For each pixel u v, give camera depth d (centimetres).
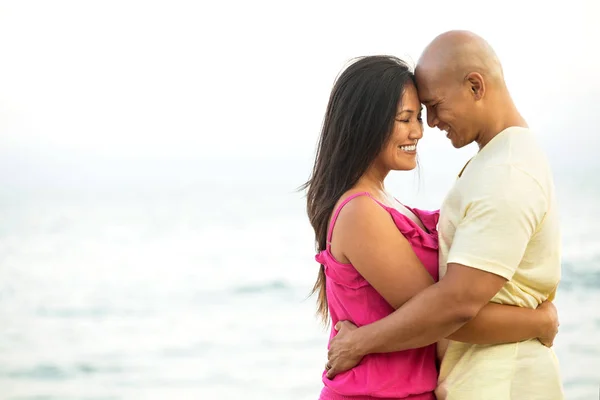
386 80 268
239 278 2380
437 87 263
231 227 3766
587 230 2789
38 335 1827
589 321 1570
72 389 1422
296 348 1584
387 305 271
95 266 2784
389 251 263
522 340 259
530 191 245
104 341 1741
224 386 1373
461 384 261
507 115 264
